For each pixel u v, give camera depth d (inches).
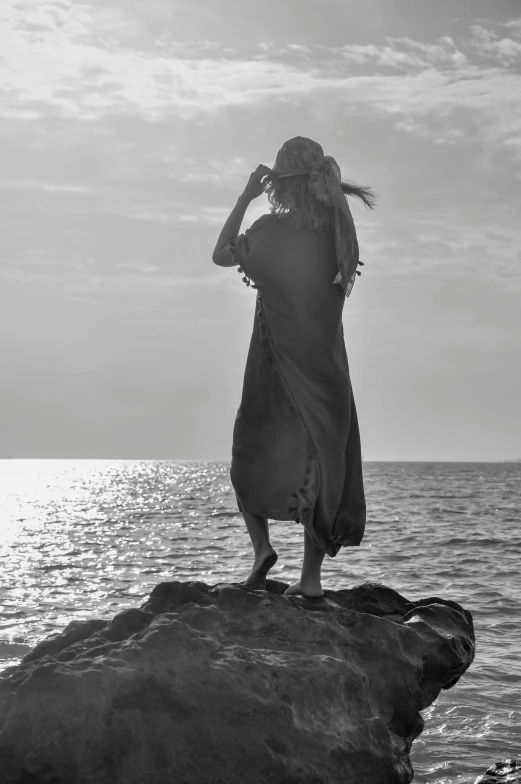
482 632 564.7
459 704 397.7
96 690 135.9
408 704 158.7
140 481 4741.6
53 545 1249.4
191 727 137.2
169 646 144.7
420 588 791.1
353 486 173.8
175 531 1501.0
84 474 6466.5
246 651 147.6
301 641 158.6
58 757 131.4
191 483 4355.3
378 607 186.4
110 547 1217.4
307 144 171.9
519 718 378.6
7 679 141.6
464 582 833.5
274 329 171.0
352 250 169.6
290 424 173.3
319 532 172.4
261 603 163.0
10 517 1887.3
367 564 979.3
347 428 171.5
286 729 139.4
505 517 1833.2
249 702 139.6
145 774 133.9
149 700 137.5
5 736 132.6
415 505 2293.3
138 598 733.3
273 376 173.9
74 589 786.2
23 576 885.8
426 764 327.3
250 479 176.2
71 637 157.9
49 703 134.1
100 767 132.8
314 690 145.2
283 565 850.8
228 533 1456.7
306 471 171.6
